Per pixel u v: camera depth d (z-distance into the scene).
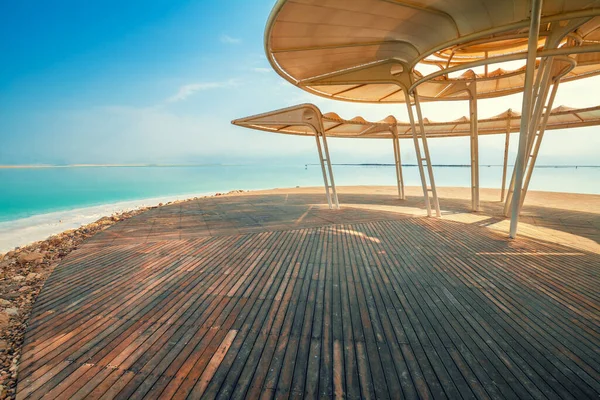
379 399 2.63
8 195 25.17
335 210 13.62
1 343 3.60
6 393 2.76
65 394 2.73
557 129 15.80
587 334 3.64
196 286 5.18
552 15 6.47
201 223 10.85
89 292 5.03
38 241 10.14
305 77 10.46
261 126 14.58
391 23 6.99
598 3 6.17
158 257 6.88
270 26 6.45
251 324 3.92
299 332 3.71
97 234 9.34
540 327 3.79
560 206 14.55
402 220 10.85
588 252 6.91
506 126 16.64
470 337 3.58
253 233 9.11
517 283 5.16
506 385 2.80
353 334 3.66
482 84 12.92
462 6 6.41
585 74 10.70
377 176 59.97
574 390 2.74
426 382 2.84
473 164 12.67
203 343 3.50
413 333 3.67
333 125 15.35
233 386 2.80
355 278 5.45
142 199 23.12
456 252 6.93
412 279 5.37
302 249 7.34
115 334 3.73
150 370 3.04
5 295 5.13
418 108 10.41
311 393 2.70
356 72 10.19
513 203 8.05
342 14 6.38
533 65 6.84
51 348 3.45
